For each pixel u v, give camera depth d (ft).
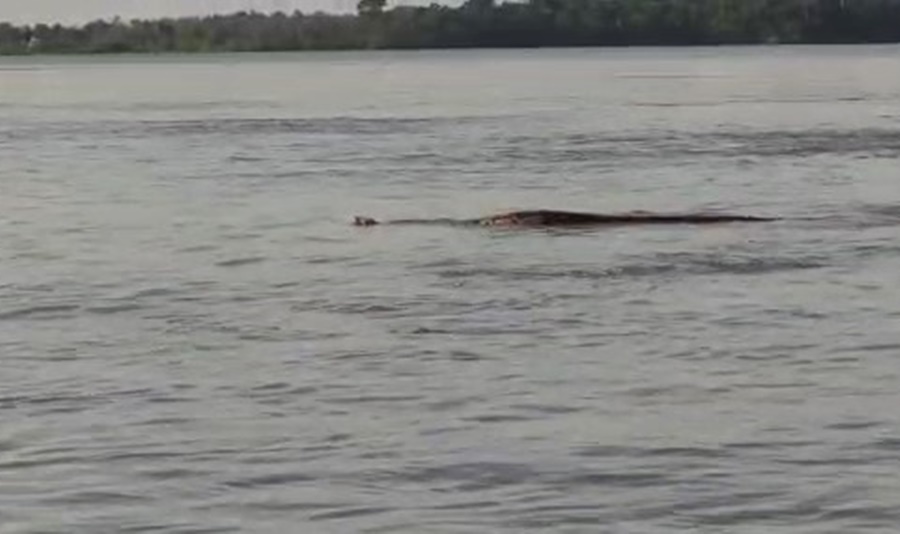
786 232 305.94
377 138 577.84
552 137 567.18
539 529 133.08
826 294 239.50
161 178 445.37
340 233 320.50
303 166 474.90
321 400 175.52
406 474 147.43
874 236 299.38
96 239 317.42
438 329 215.31
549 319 221.25
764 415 167.43
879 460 150.30
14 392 179.63
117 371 190.80
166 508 138.82
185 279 263.70
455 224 326.24
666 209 349.20
